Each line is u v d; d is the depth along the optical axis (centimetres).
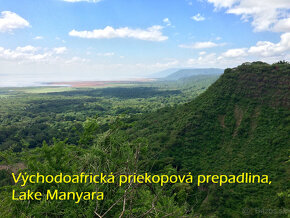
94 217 291
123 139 394
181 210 362
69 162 368
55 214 284
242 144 3325
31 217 288
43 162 349
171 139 3506
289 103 3841
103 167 353
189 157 3117
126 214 296
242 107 4141
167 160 2730
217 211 1922
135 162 332
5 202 290
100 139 396
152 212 314
